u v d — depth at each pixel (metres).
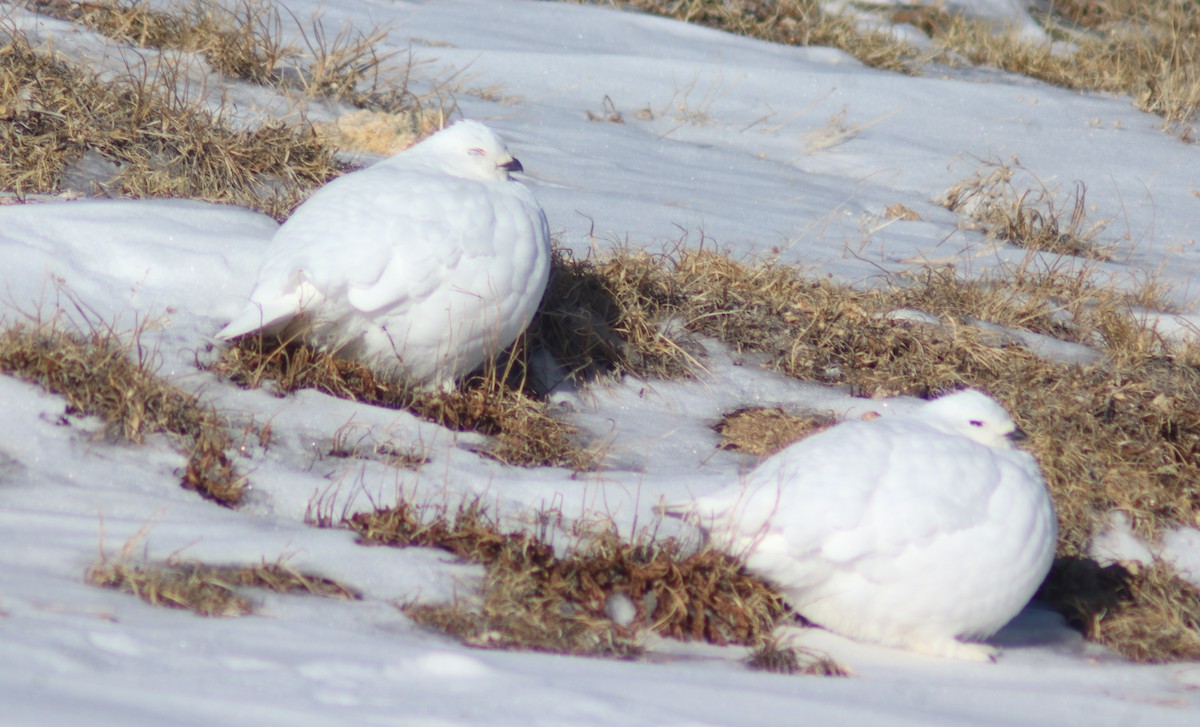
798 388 11.52
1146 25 26.00
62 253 10.09
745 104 20.12
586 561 7.75
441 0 22.52
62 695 4.74
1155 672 8.17
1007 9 26.77
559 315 11.09
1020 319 13.19
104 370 8.63
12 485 7.68
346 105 16.03
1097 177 19.03
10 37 14.36
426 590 7.27
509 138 16.61
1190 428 11.36
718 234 14.27
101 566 6.66
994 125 20.55
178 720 4.66
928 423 8.38
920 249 15.12
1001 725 6.41
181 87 15.04
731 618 7.62
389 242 9.05
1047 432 10.95
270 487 8.27
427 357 9.49
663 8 24.23
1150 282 14.51
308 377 9.42
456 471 8.88
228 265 10.30
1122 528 10.22
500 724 5.17
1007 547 7.60
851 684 6.94
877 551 7.50
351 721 4.95
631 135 18.06
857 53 23.52
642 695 5.98
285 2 19.62
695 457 10.18
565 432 10.05
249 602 6.68
